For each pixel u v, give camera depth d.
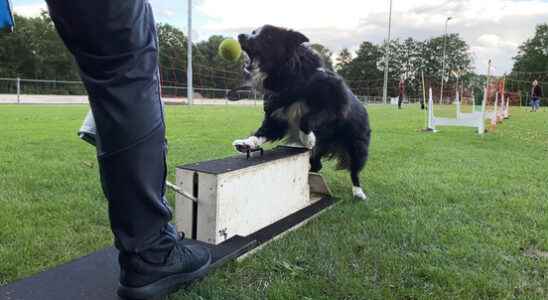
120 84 1.34
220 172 2.26
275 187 2.79
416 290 1.97
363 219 3.04
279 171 2.81
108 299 1.71
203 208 2.29
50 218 2.84
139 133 1.41
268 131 3.43
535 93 20.97
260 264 2.17
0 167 4.31
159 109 1.51
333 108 3.31
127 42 1.32
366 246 2.49
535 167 5.15
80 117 11.33
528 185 4.15
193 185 2.33
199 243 2.27
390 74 65.12
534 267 2.27
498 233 2.78
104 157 1.42
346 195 3.75
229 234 2.37
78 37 1.25
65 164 4.55
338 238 2.61
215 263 2.04
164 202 1.65
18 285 1.81
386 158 5.67
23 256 2.24
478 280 2.08
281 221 2.82
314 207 3.20
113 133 1.38
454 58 64.62
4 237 2.49
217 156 5.32
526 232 2.78
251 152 3.03
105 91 1.33
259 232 2.57
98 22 1.23
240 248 2.24
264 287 1.95
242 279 2.03
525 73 51.94
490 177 4.51
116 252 2.17
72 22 1.22
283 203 2.90
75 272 1.94
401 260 2.30
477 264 2.29
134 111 1.38
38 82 24.92
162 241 1.69
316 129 3.31
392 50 65.19
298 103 3.25
